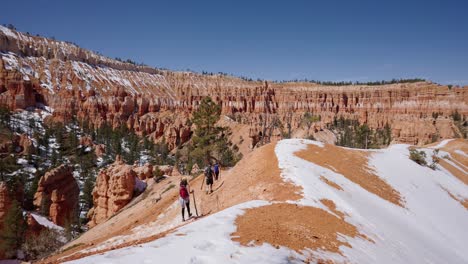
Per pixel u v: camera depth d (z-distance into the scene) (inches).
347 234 530.0
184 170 4119.1
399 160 1628.9
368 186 1036.5
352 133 5807.1
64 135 5708.7
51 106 7342.5
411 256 589.0
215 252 350.0
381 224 698.8
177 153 5438.0
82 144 5452.8
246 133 5895.7
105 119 7623.0
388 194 1051.3
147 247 351.3
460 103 7071.9
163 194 1787.6
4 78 6776.6
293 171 853.8
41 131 5895.7
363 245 509.0
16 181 2773.1
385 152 1787.6
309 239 454.9
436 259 655.8
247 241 397.4
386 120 7721.5
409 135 6186.0
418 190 1251.8
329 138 5856.3
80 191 3720.5
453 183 1593.3
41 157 4598.9
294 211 590.6
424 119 6983.3
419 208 1053.8
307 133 5280.5
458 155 2368.4
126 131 7071.9
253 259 342.6
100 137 6338.6
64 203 2751.0
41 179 2839.6
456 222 1069.1
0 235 1952.5
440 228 959.6
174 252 336.8
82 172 4343.0
